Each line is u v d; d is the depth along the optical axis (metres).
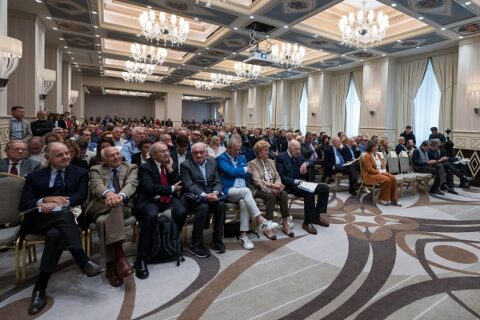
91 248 3.15
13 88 6.97
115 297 2.28
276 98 16.56
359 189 5.68
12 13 6.95
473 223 4.19
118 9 8.38
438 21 6.89
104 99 24.05
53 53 10.17
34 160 3.30
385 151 7.23
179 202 3.10
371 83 10.83
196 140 6.08
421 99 9.84
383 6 7.63
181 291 2.37
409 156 6.70
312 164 6.03
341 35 7.90
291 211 4.69
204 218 3.06
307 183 3.91
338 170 6.34
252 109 18.98
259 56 8.26
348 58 10.62
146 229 2.70
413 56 9.98
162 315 2.06
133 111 25.05
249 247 3.21
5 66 4.11
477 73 7.82
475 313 2.12
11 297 2.27
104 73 16.70
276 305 2.20
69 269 2.73
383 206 5.07
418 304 2.23
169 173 3.19
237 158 3.79
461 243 3.44
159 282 2.51
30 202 2.40
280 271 2.72
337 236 3.61
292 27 7.71
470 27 7.23
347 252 3.15
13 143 3.17
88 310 2.11
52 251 2.22
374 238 3.55
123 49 11.70
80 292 2.35
